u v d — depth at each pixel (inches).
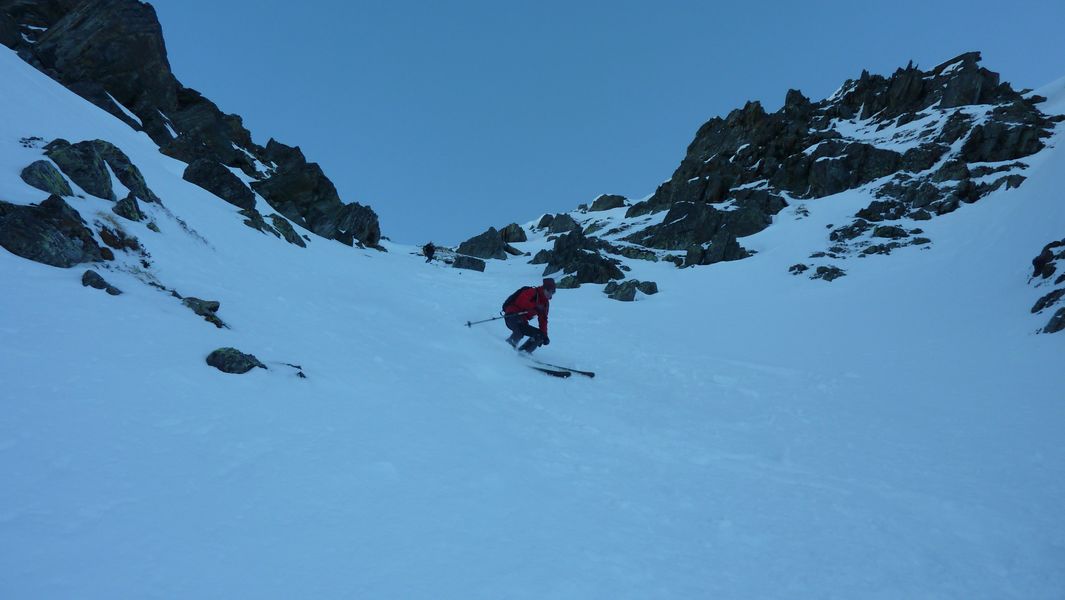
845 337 780.6
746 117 2529.5
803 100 2596.0
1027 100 2037.4
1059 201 987.9
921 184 1660.9
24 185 335.0
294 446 196.7
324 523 151.2
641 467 259.4
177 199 581.0
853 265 1326.3
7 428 155.8
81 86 1111.0
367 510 163.5
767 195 1977.1
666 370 538.3
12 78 558.6
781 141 2249.0
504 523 173.0
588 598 137.9
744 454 301.7
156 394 205.3
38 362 197.9
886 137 2134.6
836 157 1991.9
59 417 169.6
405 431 240.1
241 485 161.6
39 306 241.8
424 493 183.0
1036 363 532.4
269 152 1651.1
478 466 218.1
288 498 160.6
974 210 1445.6
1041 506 236.8
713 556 176.1
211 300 348.8
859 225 1531.7
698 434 333.7
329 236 1210.6
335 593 121.6
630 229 2197.3
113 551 119.5
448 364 396.5
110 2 1230.3
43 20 1341.0
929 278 1058.1
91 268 303.4
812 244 1536.7
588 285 1341.0
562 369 460.8
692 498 226.4
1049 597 168.6
